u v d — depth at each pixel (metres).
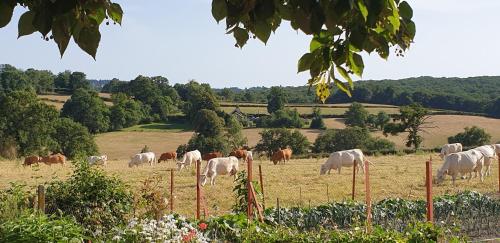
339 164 29.09
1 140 63.25
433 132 75.44
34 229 7.99
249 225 10.73
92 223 11.51
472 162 23.59
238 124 77.31
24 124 65.31
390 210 13.98
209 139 72.44
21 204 11.53
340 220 13.35
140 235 8.75
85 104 81.50
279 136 71.81
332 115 88.62
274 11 2.22
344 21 2.27
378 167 32.66
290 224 12.98
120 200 12.02
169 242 8.77
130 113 85.12
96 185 11.98
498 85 118.56
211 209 17.30
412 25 2.31
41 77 100.81
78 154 12.77
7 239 7.87
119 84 103.31
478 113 89.44
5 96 65.38
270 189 22.33
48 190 11.98
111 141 77.75
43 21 2.08
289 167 35.03
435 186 22.95
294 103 100.69
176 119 89.56
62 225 8.41
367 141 70.56
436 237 9.64
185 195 20.81
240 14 2.25
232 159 26.27
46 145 66.12
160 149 74.00
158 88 92.62
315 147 72.00
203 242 9.23
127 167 40.44
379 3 2.11
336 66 2.55
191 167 36.38
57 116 67.88
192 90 89.06
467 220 13.78
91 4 2.22
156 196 12.03
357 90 97.06
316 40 2.48
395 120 70.06
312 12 2.17
